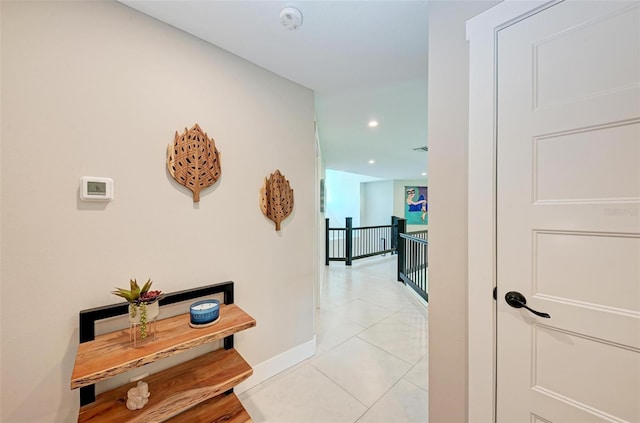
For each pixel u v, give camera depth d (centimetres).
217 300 148
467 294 106
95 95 114
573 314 84
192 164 142
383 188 892
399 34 144
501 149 97
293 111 198
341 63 173
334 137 361
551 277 88
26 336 101
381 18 131
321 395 163
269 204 180
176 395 115
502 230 97
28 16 101
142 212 127
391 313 298
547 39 88
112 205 119
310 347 207
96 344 108
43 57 103
